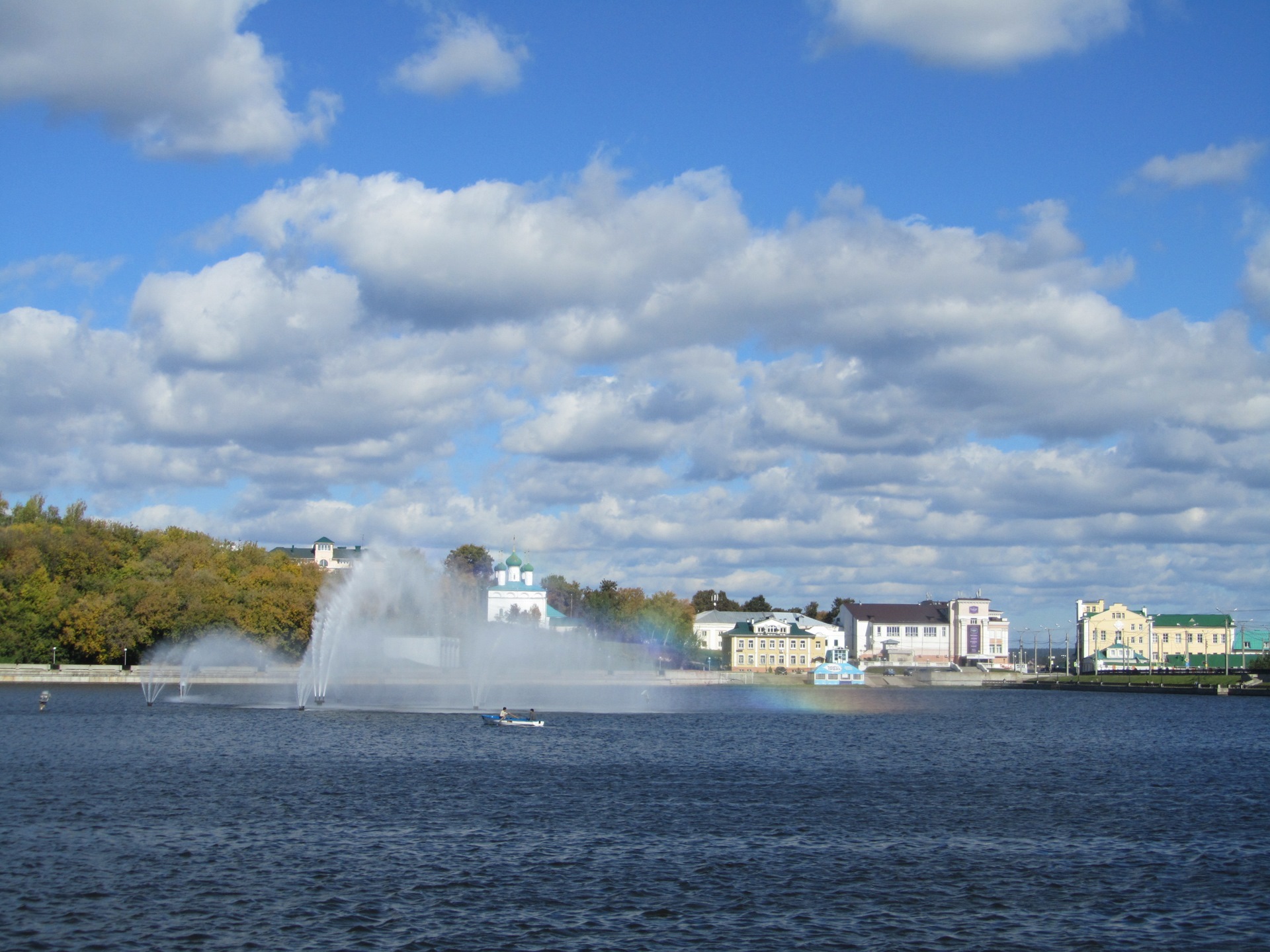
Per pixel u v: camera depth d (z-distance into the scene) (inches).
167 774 4392.2
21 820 3393.2
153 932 2343.8
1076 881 2896.2
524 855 3061.0
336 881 2748.5
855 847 3267.7
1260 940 2433.6
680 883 2802.7
